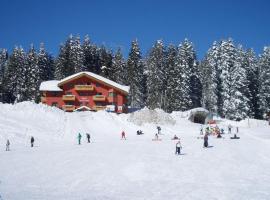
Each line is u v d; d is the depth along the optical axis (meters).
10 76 112.69
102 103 94.88
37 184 28.55
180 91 98.06
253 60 109.06
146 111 77.19
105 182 29.34
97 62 123.00
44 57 121.94
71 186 27.91
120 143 54.72
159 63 109.38
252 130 75.19
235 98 95.00
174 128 73.12
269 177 31.80
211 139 58.97
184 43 106.44
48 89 95.31
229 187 27.67
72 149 48.19
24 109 72.00
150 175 32.03
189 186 28.00
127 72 108.88
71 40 120.50
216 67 103.38
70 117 75.00
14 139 56.53
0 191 26.05
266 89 102.31
